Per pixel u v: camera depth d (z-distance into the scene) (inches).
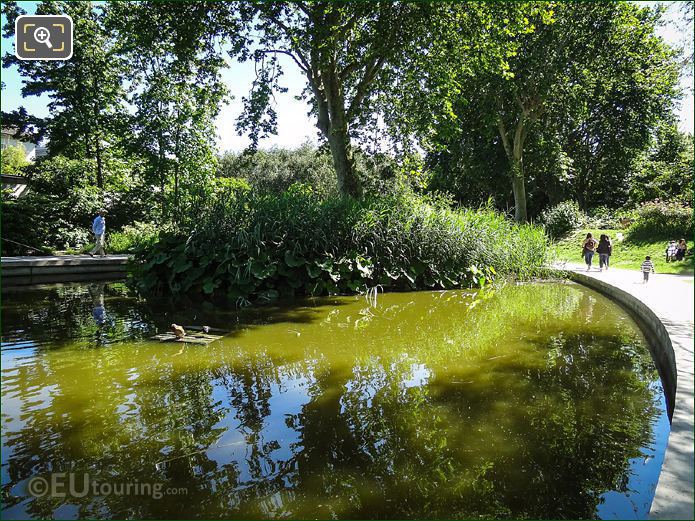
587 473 103.8
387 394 149.5
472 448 114.3
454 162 995.3
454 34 537.0
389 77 587.8
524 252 475.8
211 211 382.9
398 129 612.1
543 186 1247.5
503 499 93.6
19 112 800.9
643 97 917.2
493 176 1019.9
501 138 1019.9
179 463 105.9
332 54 531.5
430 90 553.6
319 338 223.3
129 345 207.8
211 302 329.4
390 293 378.3
